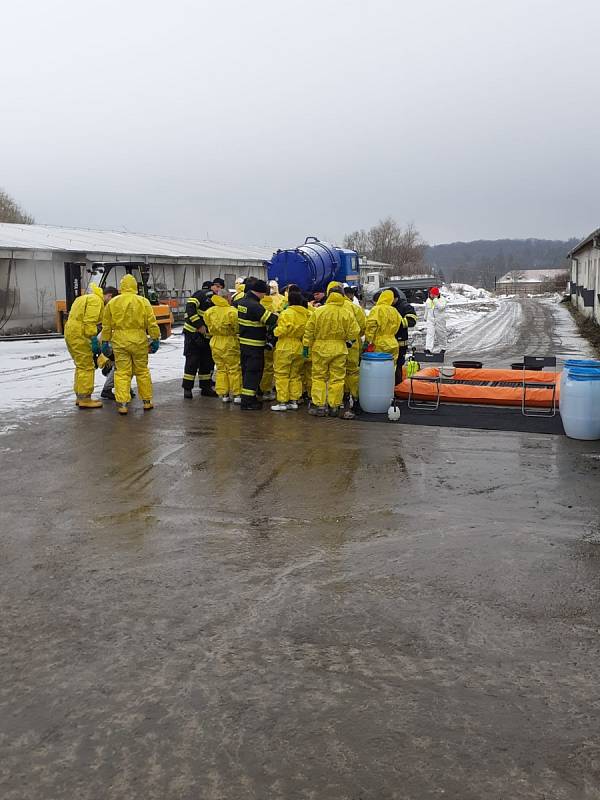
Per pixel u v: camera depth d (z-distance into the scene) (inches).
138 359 392.8
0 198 2903.5
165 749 113.2
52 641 146.8
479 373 437.7
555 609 159.8
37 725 119.3
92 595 167.8
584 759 110.2
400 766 108.9
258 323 395.5
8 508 231.1
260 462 287.1
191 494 245.3
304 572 180.1
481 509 228.1
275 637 147.5
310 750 112.7
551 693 127.5
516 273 5733.3
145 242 1510.8
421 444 318.0
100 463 286.0
